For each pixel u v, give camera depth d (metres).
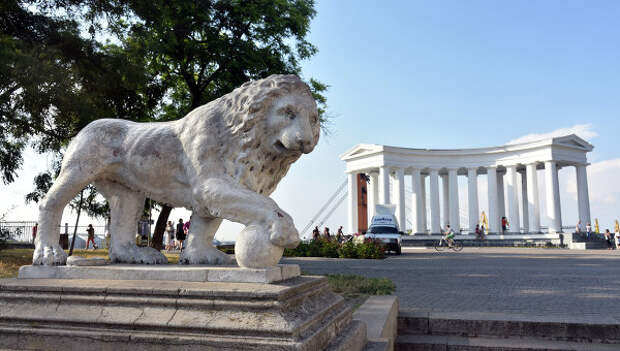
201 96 15.70
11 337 2.23
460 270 11.78
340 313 2.81
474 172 45.00
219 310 2.09
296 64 15.99
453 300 6.34
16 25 10.08
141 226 21.08
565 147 41.72
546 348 4.23
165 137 3.10
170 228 24.41
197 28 13.83
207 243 3.22
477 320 4.73
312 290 2.62
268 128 2.96
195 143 2.95
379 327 3.63
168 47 12.81
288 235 2.48
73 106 9.50
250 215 2.62
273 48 15.37
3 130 10.40
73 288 2.31
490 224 43.66
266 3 14.43
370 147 44.44
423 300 6.33
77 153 3.11
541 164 43.88
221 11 14.28
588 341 4.44
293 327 1.97
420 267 12.79
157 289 2.20
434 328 4.86
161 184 3.13
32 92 9.02
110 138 3.20
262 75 14.84
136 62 11.20
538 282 8.82
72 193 3.10
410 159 44.62
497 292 7.24
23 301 2.36
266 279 2.33
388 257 19.86
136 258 3.20
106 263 3.10
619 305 5.87
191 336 2.02
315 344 2.10
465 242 39.94
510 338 4.61
